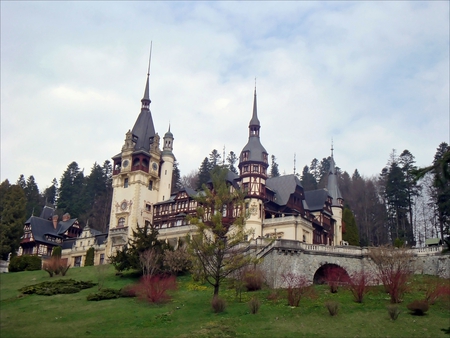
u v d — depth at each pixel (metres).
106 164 129.62
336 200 84.31
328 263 50.69
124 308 40.16
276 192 75.62
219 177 45.00
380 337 31.42
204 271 41.12
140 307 40.41
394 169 87.31
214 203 43.50
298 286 43.59
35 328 34.31
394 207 86.25
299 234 66.94
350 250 51.75
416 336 31.34
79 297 44.91
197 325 34.53
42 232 91.31
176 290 46.41
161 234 75.69
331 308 36.50
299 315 36.56
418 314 36.03
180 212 79.19
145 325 34.84
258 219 68.88
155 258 50.91
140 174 82.94
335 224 82.88
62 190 115.50
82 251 84.69
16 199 75.44
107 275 55.97
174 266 50.84
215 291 40.09
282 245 49.62
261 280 46.69
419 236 85.62
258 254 50.66
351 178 118.12
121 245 78.81
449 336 31.06
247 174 71.56
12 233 73.06
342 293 43.72
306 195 82.56
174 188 116.31
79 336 32.25
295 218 67.12
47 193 128.88
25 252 89.06
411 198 87.88
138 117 91.19
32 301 43.62
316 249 50.88
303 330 33.00
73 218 102.44
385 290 43.50
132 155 84.50
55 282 50.03
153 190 85.12
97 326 34.78
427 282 45.88
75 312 39.12
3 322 36.19
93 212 112.88
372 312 37.00
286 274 47.75
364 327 33.53
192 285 47.00
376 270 50.09
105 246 81.38
